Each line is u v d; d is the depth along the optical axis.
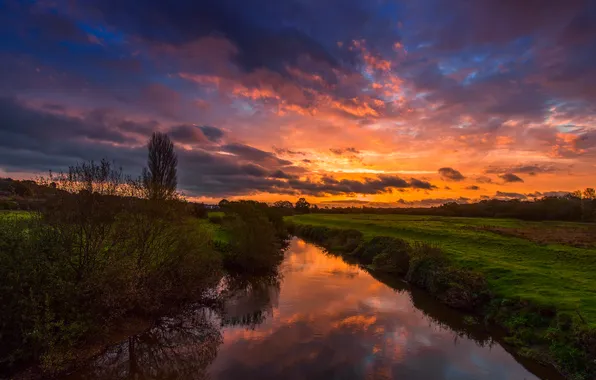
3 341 11.63
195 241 20.72
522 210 83.50
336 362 13.81
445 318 19.48
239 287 26.45
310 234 68.75
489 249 32.41
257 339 16.17
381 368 13.34
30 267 12.30
